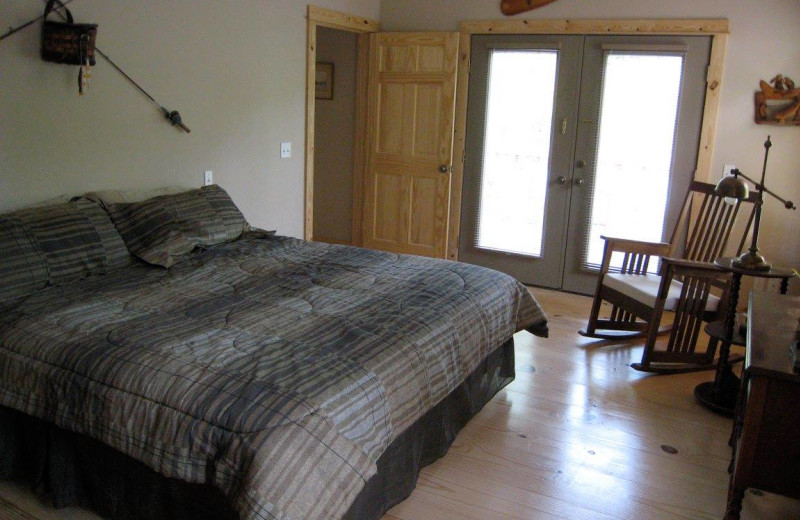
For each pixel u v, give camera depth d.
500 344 3.21
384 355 2.30
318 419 1.90
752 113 4.64
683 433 3.14
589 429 3.14
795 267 4.69
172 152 3.96
